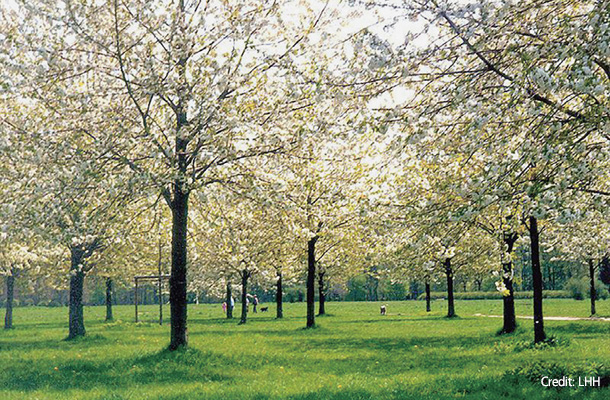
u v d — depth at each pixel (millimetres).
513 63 9828
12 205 13266
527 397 10234
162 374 14500
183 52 15367
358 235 20438
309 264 32969
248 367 15703
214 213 16953
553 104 9398
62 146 14289
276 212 16906
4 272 32688
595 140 11898
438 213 11773
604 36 7531
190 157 15648
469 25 9609
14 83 14242
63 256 28188
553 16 9656
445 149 11680
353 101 10977
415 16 9695
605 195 9977
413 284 116562
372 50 9844
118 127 14953
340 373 14734
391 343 22969
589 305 53250
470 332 27891
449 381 12211
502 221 13891
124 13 15617
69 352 19906
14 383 13898
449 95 10539
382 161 12422
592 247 27656
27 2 13977
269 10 15812
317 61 13297
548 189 8938
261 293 109250
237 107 15375
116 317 52719
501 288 13969
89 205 15383
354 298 109688
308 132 12852
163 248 38156
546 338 19047
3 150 13609
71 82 15922
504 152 11016
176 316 17625
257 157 17141
